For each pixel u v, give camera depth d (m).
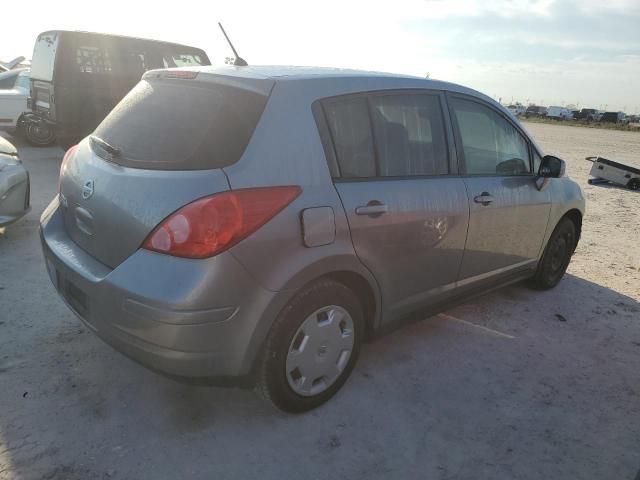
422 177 3.15
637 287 5.16
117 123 2.86
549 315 4.34
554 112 76.12
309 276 2.52
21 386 2.83
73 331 3.43
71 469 2.30
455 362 3.47
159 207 2.28
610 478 2.54
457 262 3.46
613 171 11.52
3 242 5.00
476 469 2.52
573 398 3.18
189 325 2.21
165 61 9.53
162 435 2.56
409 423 2.81
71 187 2.88
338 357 2.87
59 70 8.39
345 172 2.72
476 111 3.64
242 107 2.46
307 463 2.46
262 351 2.51
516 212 3.87
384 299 3.03
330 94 2.73
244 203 2.28
